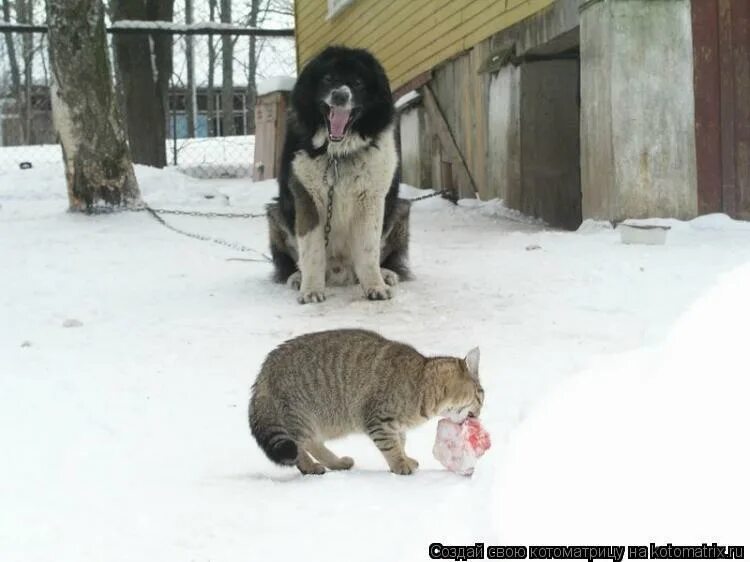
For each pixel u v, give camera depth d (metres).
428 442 4.77
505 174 9.83
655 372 4.30
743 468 3.86
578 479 4.10
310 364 4.61
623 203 7.69
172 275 7.12
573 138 9.65
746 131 7.76
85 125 8.94
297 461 4.59
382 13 12.95
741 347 4.18
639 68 7.66
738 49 7.73
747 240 7.12
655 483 3.98
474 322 5.91
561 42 8.89
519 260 6.97
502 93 9.82
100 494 4.42
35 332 6.04
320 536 4.15
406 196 11.23
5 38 32.31
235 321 6.11
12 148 20.42
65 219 8.86
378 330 5.87
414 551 4.05
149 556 4.09
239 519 4.25
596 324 5.74
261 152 13.47
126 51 15.45
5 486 4.46
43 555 4.10
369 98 6.44
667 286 6.16
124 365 5.55
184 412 5.06
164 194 10.70
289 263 6.86
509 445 4.32
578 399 4.33
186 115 36.12
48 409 5.08
